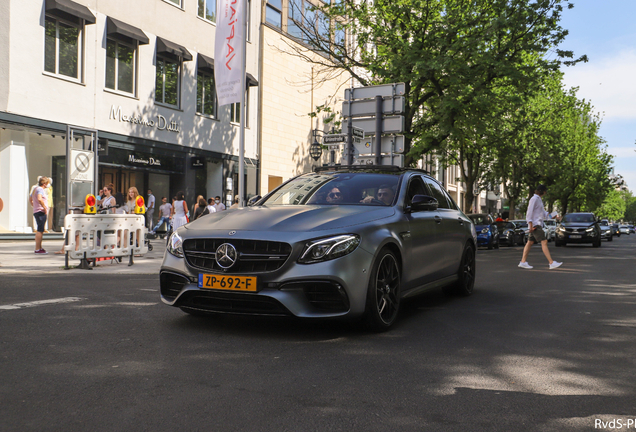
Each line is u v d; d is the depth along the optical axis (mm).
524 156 33688
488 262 14320
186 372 3693
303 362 4000
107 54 18812
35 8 16281
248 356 4137
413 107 19750
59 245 15531
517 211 59344
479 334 5074
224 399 3176
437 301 7062
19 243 15711
